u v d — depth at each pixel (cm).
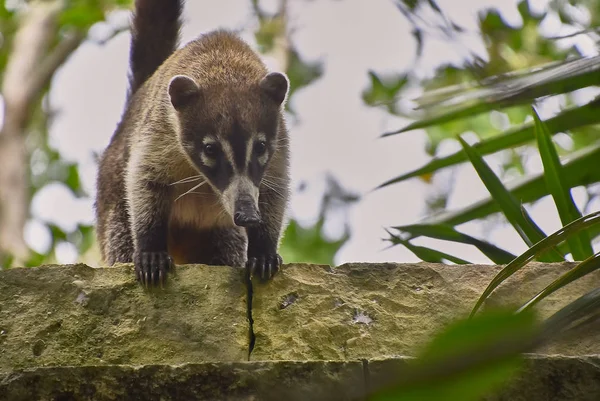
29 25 2011
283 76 934
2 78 2067
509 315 179
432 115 763
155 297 657
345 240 1698
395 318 650
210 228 1016
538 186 811
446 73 1301
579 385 531
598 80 666
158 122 939
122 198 1012
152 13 1157
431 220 810
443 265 680
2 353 617
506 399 525
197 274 672
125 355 628
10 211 1812
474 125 1449
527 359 533
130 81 1161
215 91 927
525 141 812
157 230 923
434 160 801
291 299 662
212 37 1038
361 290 666
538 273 675
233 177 868
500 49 1143
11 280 647
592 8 1132
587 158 776
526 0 1205
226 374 539
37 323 631
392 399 186
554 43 1169
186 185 948
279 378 538
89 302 646
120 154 1030
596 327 614
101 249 1059
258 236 903
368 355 632
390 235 743
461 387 184
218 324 646
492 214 839
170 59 1059
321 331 643
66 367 537
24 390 530
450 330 181
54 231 1712
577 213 706
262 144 895
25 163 1898
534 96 686
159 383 536
